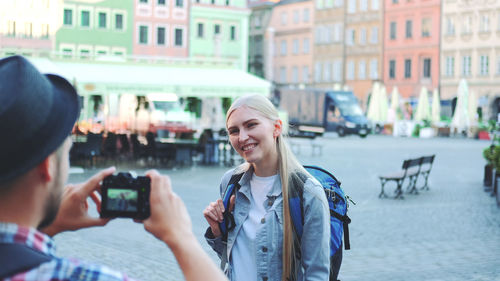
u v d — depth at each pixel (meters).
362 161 26.09
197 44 61.84
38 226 1.26
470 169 22.73
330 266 3.04
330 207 3.03
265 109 2.92
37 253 1.14
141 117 30.73
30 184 1.19
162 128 29.45
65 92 1.26
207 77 21.67
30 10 50.62
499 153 14.37
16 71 1.17
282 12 81.62
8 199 1.18
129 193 1.49
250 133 2.88
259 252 2.86
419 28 68.25
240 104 2.92
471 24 64.31
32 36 50.78
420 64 68.50
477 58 63.88
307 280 2.83
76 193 1.53
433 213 12.48
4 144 1.13
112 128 29.62
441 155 30.05
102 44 55.28
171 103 27.84
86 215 1.55
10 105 1.13
